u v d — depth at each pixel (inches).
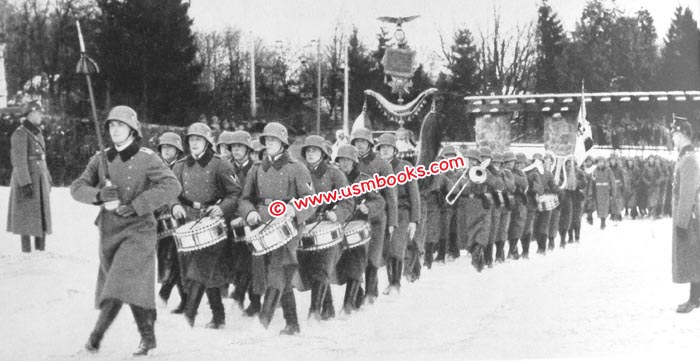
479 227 570.9
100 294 293.3
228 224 359.3
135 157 294.0
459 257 646.5
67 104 665.0
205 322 361.4
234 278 377.1
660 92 813.9
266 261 345.4
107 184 292.5
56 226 548.4
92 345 286.4
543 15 758.5
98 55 602.2
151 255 290.8
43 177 449.4
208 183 362.6
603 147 983.6
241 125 612.1
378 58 675.4
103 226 291.4
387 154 451.2
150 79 602.9
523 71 758.5
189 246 333.4
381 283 516.1
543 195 669.9
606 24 808.9
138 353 290.4
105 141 661.9
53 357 284.7
